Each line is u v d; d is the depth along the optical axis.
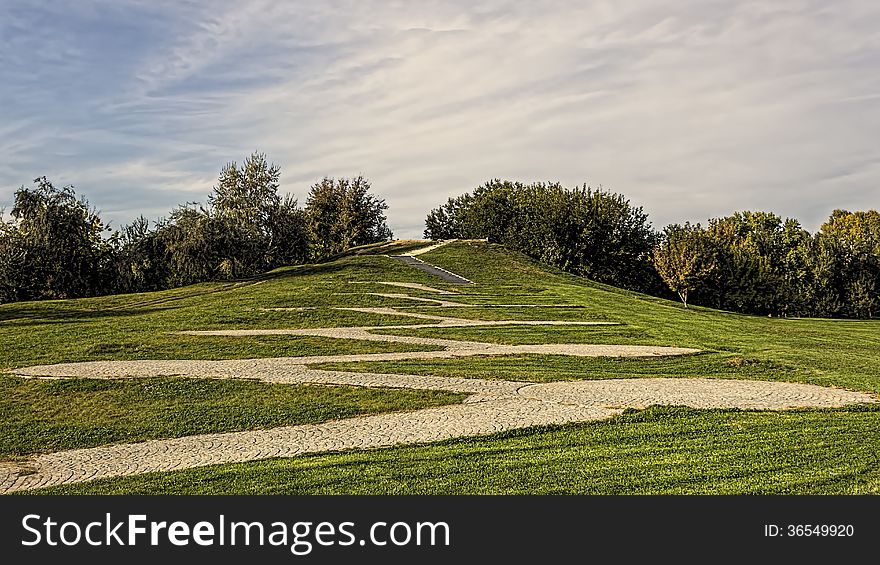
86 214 54.12
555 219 64.94
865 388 16.77
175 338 25.64
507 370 19.23
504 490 9.54
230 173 72.56
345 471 10.44
